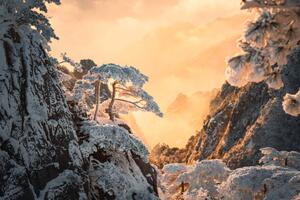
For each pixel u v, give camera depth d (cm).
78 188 2281
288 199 2925
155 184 3356
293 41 890
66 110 2481
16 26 2250
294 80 8931
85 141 2722
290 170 3534
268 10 873
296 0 839
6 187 1877
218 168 3891
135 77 2998
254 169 3512
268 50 898
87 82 3045
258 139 8444
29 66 2227
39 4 2297
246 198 3406
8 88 2067
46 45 2528
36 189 2039
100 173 2775
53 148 2239
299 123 8356
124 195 2797
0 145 1934
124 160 3028
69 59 3081
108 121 3281
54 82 2434
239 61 909
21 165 1992
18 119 2072
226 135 10094
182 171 4166
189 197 3766
